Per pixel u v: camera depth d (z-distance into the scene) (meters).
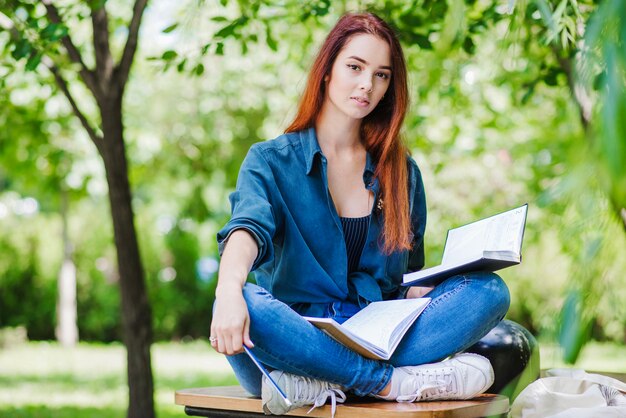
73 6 3.48
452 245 2.10
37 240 14.06
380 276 2.17
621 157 0.61
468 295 1.92
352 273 2.17
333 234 2.10
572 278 0.82
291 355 1.77
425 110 5.46
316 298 2.10
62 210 13.38
